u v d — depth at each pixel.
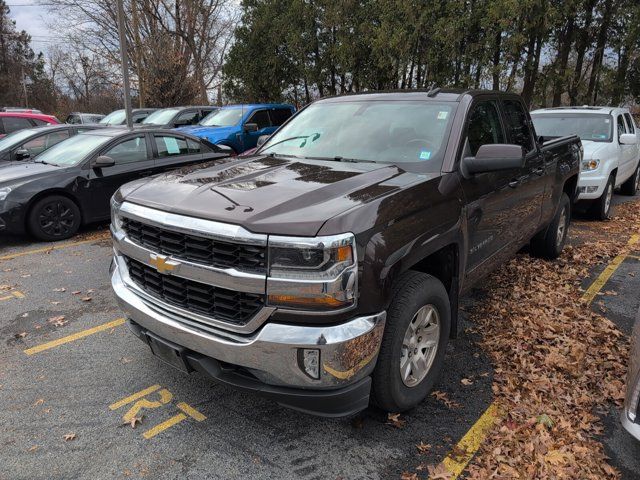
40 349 3.98
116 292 3.14
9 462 2.72
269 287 2.37
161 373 3.62
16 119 12.83
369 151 3.64
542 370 3.61
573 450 2.79
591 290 5.17
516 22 13.22
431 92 3.94
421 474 2.64
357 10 16.55
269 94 21.19
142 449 2.83
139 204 2.92
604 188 8.05
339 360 2.40
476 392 3.37
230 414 3.15
